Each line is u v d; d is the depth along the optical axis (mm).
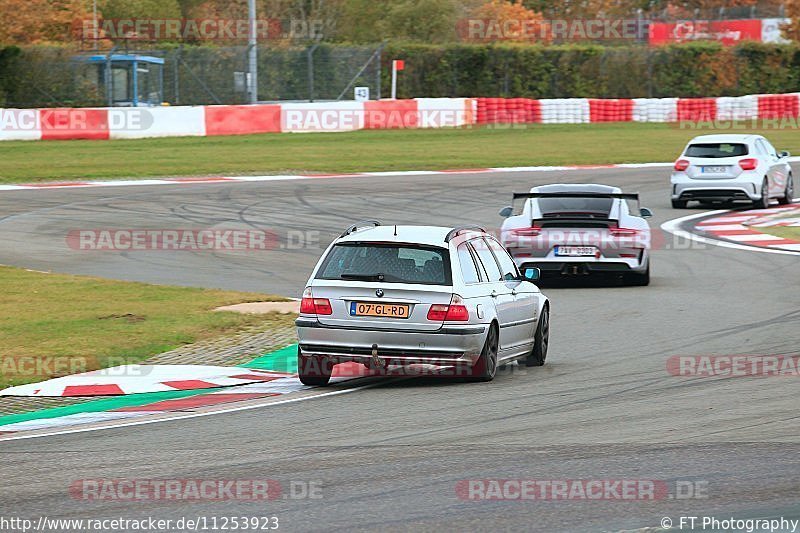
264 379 37531
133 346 42438
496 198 94250
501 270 39312
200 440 28156
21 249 68750
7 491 23328
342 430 29125
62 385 36219
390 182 104875
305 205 88750
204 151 125500
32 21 194375
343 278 35531
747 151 92625
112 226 77875
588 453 26188
